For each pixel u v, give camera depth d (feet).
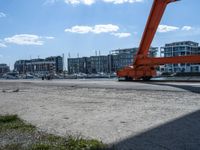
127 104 72.69
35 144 36.88
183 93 87.86
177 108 61.77
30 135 43.29
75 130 46.55
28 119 59.52
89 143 35.76
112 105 72.64
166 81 155.33
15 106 82.64
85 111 66.08
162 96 83.92
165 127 44.39
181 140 36.50
